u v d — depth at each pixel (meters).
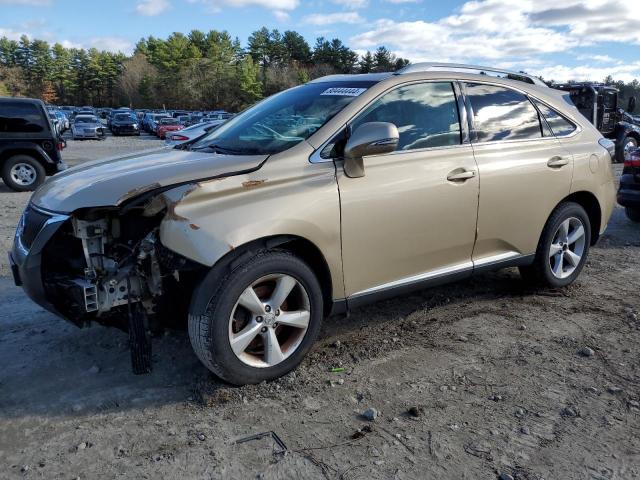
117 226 3.23
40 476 2.58
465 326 4.28
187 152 3.88
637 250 6.66
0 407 3.15
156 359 3.71
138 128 42.19
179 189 3.08
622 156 17.09
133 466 2.64
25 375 3.51
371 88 3.84
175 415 3.07
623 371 3.57
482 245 4.32
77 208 3.10
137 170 3.40
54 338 4.04
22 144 11.93
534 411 3.11
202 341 3.13
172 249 3.02
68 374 3.53
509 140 4.45
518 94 4.65
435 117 4.05
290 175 3.36
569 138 4.91
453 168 4.00
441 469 2.62
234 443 2.82
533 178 4.50
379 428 2.94
